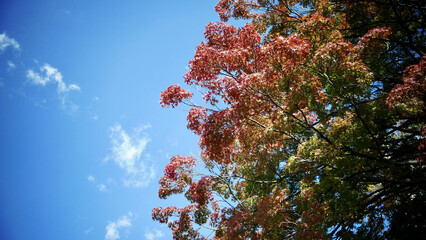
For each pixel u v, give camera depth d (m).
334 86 7.36
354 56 7.19
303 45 7.46
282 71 7.40
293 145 10.55
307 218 7.50
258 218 8.27
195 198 11.30
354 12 10.89
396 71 10.23
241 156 9.51
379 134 8.22
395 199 8.66
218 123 8.27
